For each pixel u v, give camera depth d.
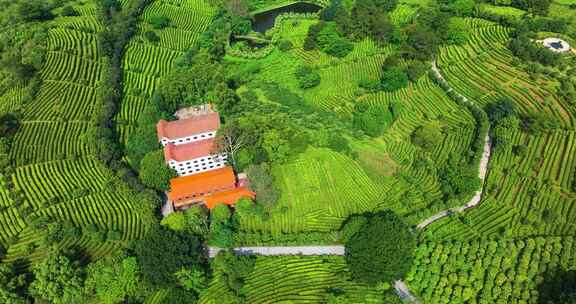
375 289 130.00
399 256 127.38
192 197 155.25
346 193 161.12
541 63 193.75
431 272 133.00
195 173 168.50
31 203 155.62
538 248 132.12
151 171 158.75
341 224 150.00
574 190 144.62
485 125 173.38
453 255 134.75
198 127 175.62
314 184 164.25
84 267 135.62
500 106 175.25
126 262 131.25
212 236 146.00
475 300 126.25
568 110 169.88
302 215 154.38
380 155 176.12
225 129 165.25
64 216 152.00
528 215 142.62
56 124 187.00
